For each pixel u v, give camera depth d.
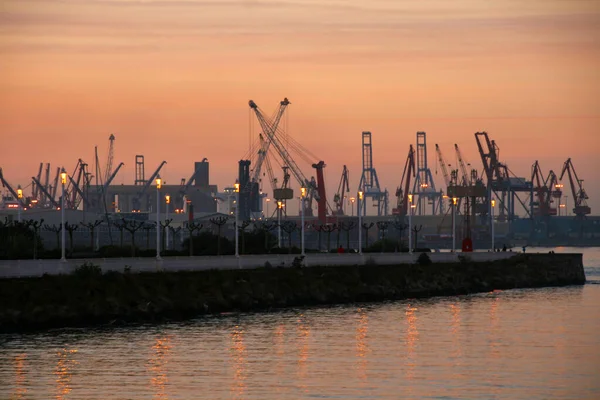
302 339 176.25
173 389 133.12
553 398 128.38
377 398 128.12
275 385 135.50
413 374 143.38
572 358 156.75
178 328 190.38
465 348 166.62
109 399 127.56
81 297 194.75
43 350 162.00
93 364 150.00
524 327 194.12
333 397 128.62
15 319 183.25
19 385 135.38
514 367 148.88
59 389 133.00
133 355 158.00
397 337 179.38
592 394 130.38
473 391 132.00
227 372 144.38
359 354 160.25
